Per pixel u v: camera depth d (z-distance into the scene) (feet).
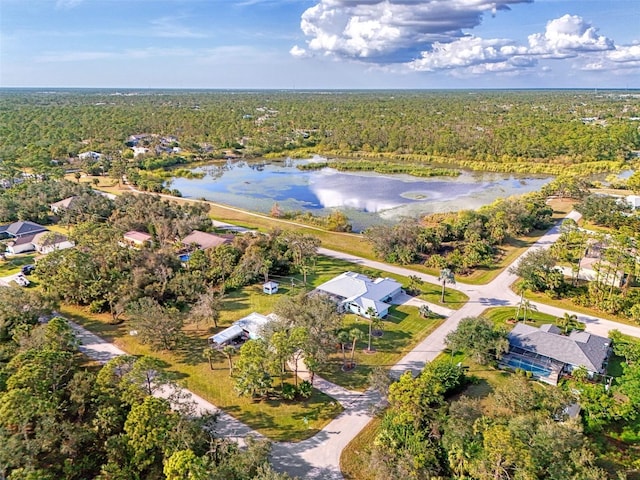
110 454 108.68
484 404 138.41
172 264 232.12
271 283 228.43
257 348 144.25
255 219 358.23
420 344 179.11
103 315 202.90
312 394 148.87
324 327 159.22
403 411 118.93
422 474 107.96
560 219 343.67
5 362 145.69
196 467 96.58
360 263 267.18
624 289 212.02
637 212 323.16
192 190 473.26
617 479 111.55
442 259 256.32
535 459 97.86
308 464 118.93
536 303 213.46
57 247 255.50
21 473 94.63
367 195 449.06
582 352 155.63
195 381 155.33
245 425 133.59
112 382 126.21
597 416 126.72
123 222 306.14
